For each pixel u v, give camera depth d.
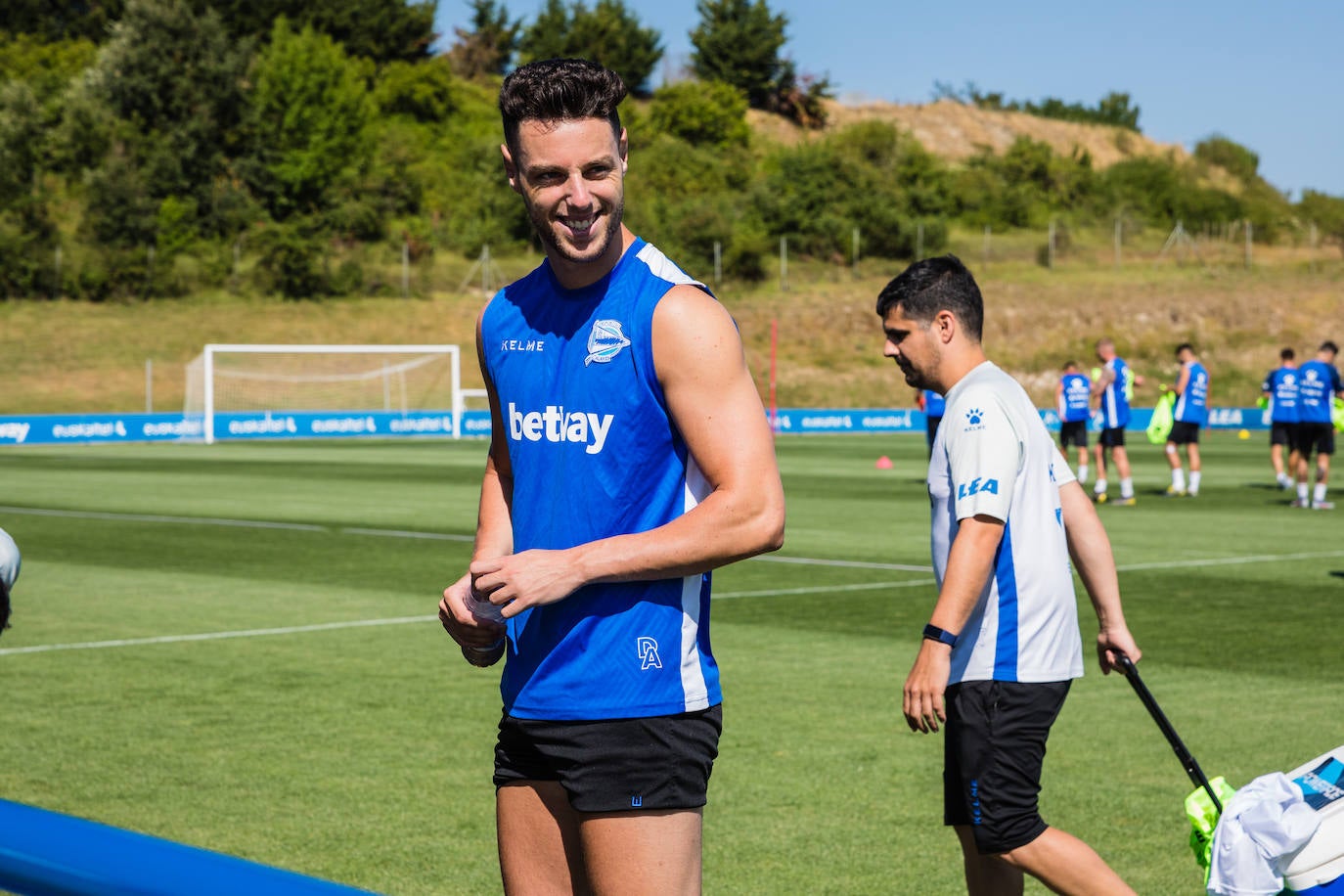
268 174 65.75
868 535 16.30
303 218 64.38
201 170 64.75
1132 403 56.19
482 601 2.55
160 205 61.34
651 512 2.56
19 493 22.31
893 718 7.30
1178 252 76.25
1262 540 15.57
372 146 70.19
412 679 8.30
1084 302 62.66
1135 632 9.84
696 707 2.56
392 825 5.52
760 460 2.50
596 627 2.53
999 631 3.82
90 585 12.32
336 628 10.11
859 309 60.19
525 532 2.68
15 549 2.88
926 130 112.50
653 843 2.54
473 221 66.88
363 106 71.00
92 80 68.50
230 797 5.86
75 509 19.67
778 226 69.50
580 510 2.58
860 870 5.03
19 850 1.62
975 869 4.00
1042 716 3.82
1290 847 3.14
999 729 3.80
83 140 65.38
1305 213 102.00
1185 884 4.86
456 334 56.88
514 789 2.72
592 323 2.57
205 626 10.19
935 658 3.72
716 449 2.49
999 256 72.56
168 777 6.17
